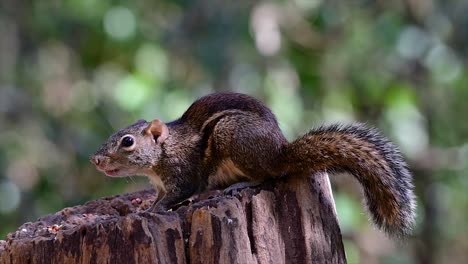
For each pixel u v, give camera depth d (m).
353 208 15.37
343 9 16.66
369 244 17.41
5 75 17.16
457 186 17.94
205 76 15.55
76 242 6.59
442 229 18.52
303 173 7.58
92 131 16.42
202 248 6.55
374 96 16.92
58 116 16.88
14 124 16.62
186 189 8.37
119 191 15.98
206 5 15.40
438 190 17.81
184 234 6.61
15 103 16.84
